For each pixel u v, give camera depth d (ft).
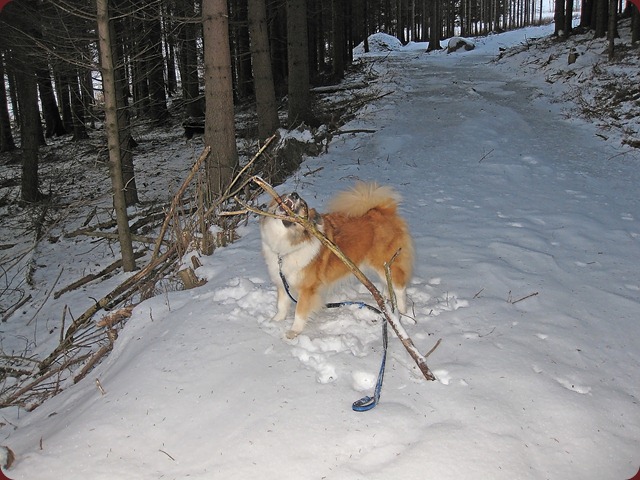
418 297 9.51
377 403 6.76
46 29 15.94
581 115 25.43
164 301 10.11
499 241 11.94
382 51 69.26
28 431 7.65
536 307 9.17
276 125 22.76
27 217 21.62
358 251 8.64
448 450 6.09
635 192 15.74
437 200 15.05
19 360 11.14
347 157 20.92
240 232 13.53
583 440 6.39
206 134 15.85
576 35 42.93
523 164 18.33
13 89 49.03
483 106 27.14
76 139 35.81
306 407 6.72
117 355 9.08
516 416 6.63
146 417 6.86
